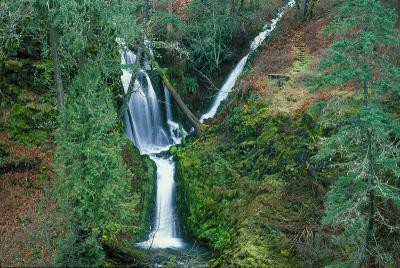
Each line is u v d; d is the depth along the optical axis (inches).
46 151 580.7
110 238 461.4
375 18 333.7
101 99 403.2
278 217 487.2
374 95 497.0
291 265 432.1
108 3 486.6
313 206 476.1
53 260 372.8
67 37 439.5
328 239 429.4
